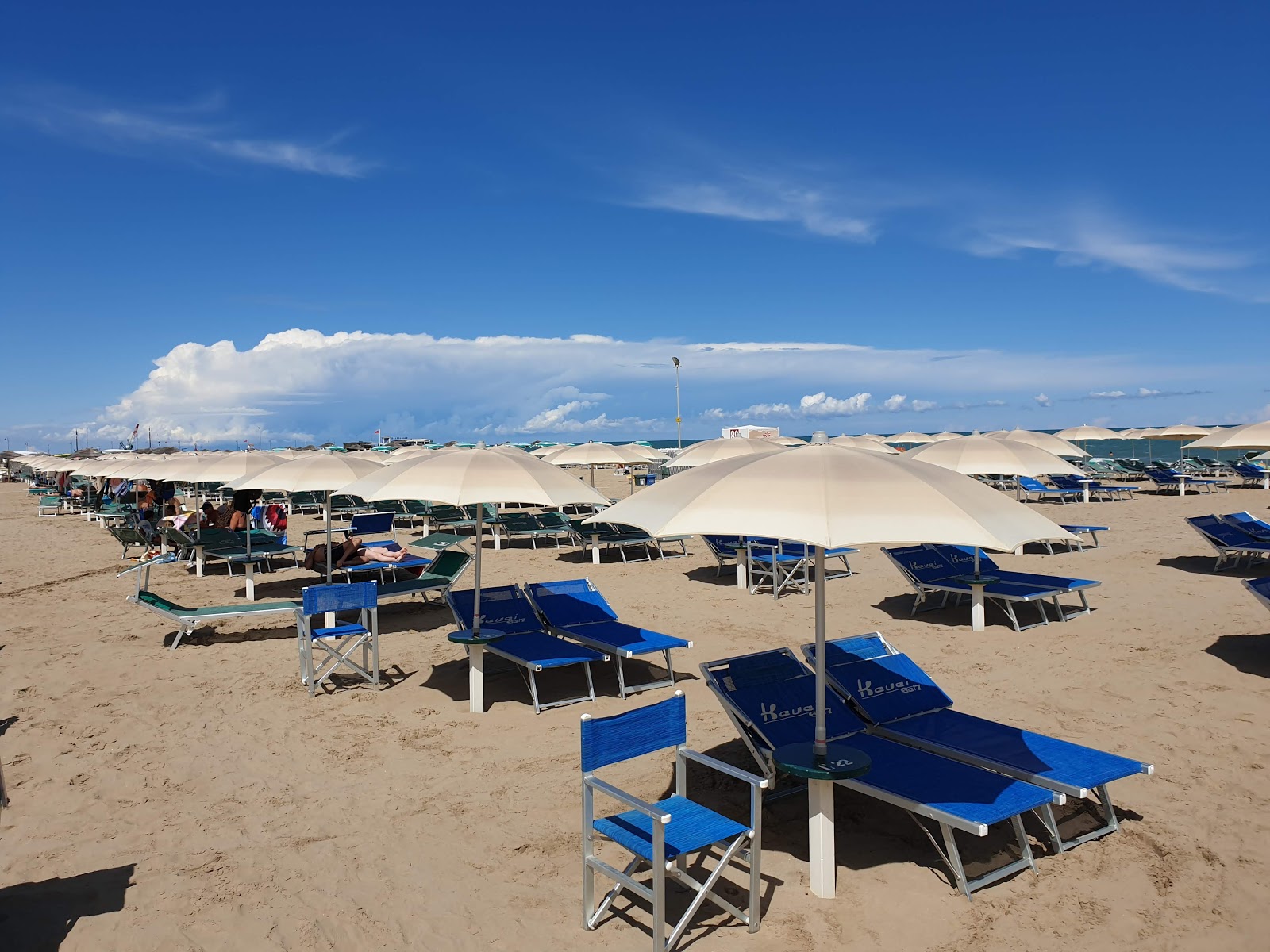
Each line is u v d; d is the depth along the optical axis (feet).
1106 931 11.07
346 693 22.22
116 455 80.84
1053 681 22.09
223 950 10.76
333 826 14.44
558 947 10.80
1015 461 28.40
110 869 12.94
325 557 34.76
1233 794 15.06
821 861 11.91
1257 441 40.24
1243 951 10.58
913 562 32.04
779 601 33.99
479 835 14.03
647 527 11.51
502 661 25.23
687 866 12.98
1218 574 36.19
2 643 27.84
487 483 18.88
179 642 27.30
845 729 15.26
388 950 10.77
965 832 13.94
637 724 11.77
